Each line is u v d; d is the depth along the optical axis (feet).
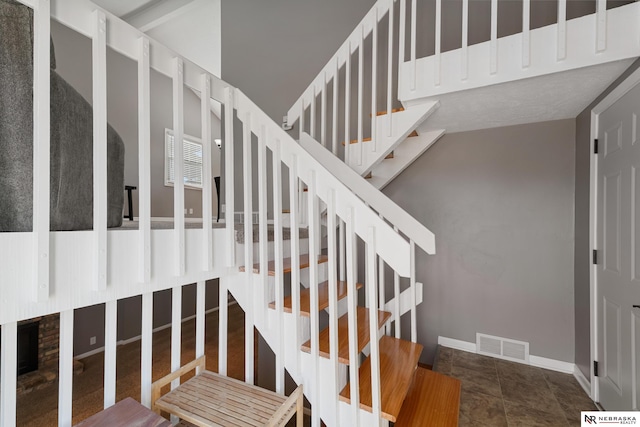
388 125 6.57
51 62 3.16
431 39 8.63
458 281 8.82
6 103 2.76
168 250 4.32
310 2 10.42
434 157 9.07
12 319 2.71
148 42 3.95
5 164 2.78
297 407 4.47
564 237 7.66
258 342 10.76
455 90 5.76
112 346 3.73
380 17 6.72
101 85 3.38
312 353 4.74
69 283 3.16
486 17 8.02
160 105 17.85
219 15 13.41
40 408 10.36
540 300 7.92
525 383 7.03
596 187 6.49
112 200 4.33
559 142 7.69
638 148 4.98
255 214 11.36
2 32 2.70
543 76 5.24
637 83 4.93
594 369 6.40
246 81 11.48
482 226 8.55
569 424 5.62
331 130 10.09
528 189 8.04
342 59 7.40
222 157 12.36
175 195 4.39
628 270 5.30
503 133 8.28
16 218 2.85
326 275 7.36
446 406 5.10
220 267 5.21
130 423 2.99
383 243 3.99
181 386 4.62
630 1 6.13
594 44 4.79
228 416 3.91
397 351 5.84
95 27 3.32
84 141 3.67
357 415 4.34
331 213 4.43
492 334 8.43
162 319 17.51
